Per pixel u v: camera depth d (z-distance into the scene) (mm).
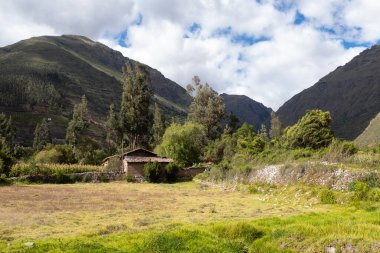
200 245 13516
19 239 15016
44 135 115875
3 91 166500
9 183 45625
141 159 57625
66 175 51562
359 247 12000
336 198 25312
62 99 194500
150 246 13156
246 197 33656
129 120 84562
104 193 37812
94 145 103812
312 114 50125
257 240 14633
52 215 22281
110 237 15117
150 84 89688
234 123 103312
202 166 60656
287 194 30609
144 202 30172
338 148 34031
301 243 13469
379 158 29734
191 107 100875
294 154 38844
